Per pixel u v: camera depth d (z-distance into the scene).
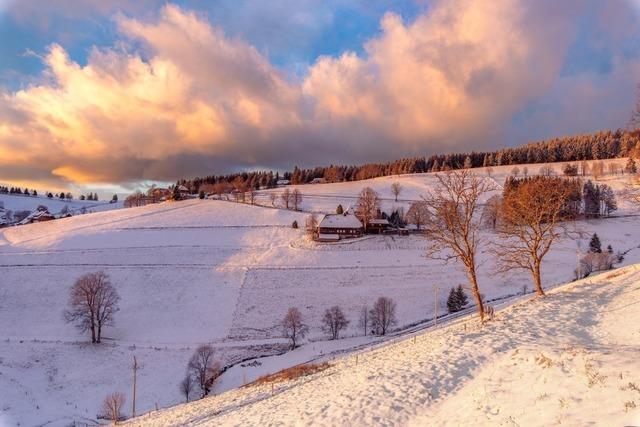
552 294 30.27
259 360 62.22
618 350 14.45
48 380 58.41
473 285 29.19
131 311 80.62
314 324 75.00
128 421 34.25
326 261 101.75
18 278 90.94
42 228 139.38
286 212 151.00
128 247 111.25
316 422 13.80
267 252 109.44
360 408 14.20
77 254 105.38
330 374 24.84
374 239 117.50
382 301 72.31
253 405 20.69
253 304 82.38
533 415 10.56
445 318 67.81
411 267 96.19
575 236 109.81
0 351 64.81
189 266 99.44
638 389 10.35
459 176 30.84
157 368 61.75
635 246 104.00
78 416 49.28
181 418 24.17
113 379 59.09
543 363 14.23
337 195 191.38
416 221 130.38
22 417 47.44
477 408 12.22
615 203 132.62
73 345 68.25
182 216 145.38
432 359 18.56
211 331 73.81
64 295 85.12
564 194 32.81
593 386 11.29
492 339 20.06
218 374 58.03
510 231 34.19
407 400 14.30
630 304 23.34
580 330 19.89
